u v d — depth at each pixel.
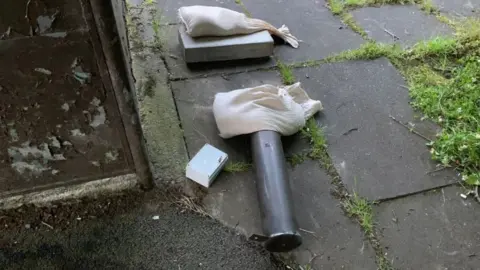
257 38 2.54
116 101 1.62
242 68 2.53
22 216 1.87
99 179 1.91
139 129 1.72
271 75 2.50
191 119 2.23
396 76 2.52
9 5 1.31
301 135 2.18
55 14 1.35
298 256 1.76
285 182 1.83
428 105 2.33
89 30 1.40
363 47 2.66
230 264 1.74
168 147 2.10
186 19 2.50
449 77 2.53
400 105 2.36
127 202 1.91
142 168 1.87
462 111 2.28
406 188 1.99
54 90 1.56
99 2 1.34
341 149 2.14
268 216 1.73
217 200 1.92
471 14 2.96
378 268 1.74
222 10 2.54
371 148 2.15
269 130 2.01
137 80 2.40
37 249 1.78
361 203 1.92
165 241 1.80
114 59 1.49
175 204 1.91
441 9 2.99
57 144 1.73
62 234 1.82
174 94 2.35
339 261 1.76
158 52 2.59
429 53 2.65
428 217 1.90
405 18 2.91
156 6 2.91
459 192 1.99
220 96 2.18
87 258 1.75
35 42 1.41
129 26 2.73
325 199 1.94
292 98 2.24
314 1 3.02
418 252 1.79
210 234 1.82
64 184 1.89
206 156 1.97
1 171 1.77
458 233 1.85
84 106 1.62
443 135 2.17
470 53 2.65
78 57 1.47
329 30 2.81
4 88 1.51
